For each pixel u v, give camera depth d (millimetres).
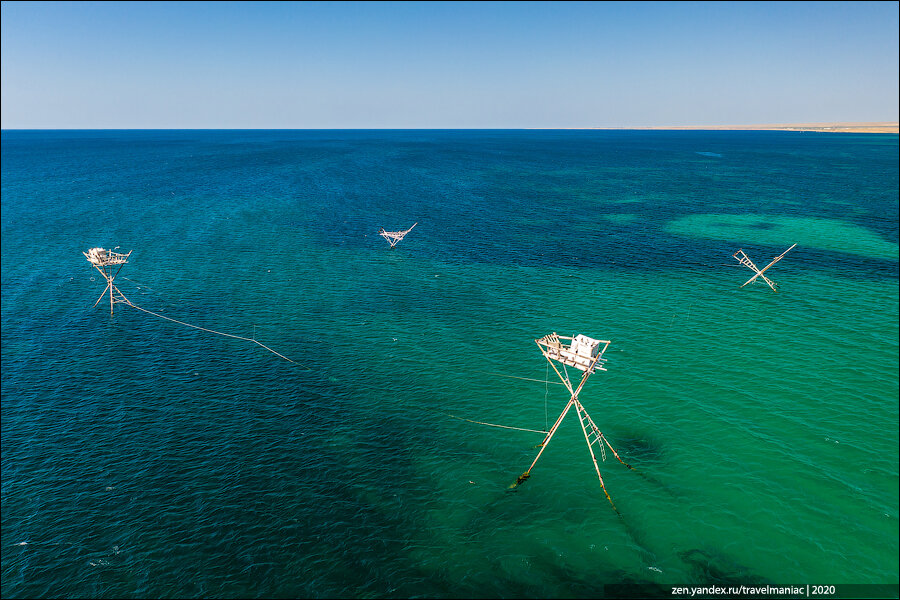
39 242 101875
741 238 109312
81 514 36125
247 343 61594
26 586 31031
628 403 49531
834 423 45812
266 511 36625
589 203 149625
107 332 63969
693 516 36375
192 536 34500
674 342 61625
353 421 47094
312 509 36906
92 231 110875
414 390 52156
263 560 32875
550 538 34750
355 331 65000
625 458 42188
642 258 95500
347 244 105062
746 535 34750
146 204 139750
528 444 44219
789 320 67438
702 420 46688
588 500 37969
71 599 30328
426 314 70250
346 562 32812
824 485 38688
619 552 33688
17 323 65938
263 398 50375
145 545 33812
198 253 97250
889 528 34875
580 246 103750
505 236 111875
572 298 75812
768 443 43375
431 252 99625
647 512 36781
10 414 46906
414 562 32938
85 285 79750
